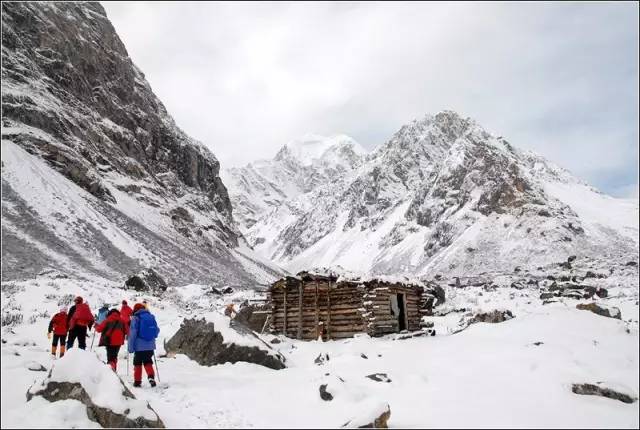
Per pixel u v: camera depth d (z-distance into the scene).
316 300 21.92
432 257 154.38
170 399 8.67
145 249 65.88
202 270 73.12
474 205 162.00
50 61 92.00
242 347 12.84
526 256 123.38
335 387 8.83
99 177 78.75
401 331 21.67
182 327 14.54
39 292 26.73
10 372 10.33
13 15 90.62
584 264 91.94
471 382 9.89
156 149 115.75
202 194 125.31
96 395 7.36
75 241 54.38
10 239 46.69
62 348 13.09
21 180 59.59
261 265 114.81
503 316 20.34
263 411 8.09
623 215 162.62
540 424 7.29
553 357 10.95
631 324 18.55
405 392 9.33
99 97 102.50
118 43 122.00
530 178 163.50
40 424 6.68
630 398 8.59
